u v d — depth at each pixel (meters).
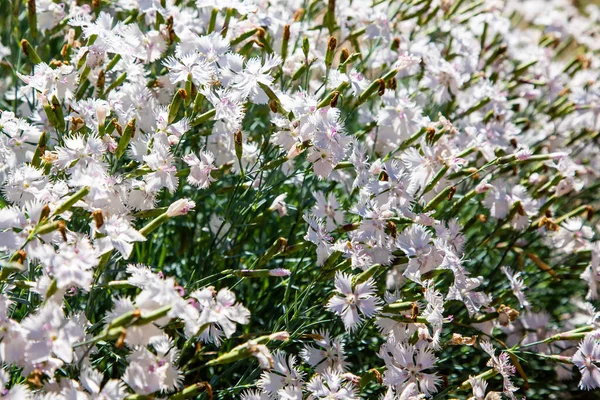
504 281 0.83
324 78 0.75
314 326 0.73
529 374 0.82
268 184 0.73
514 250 0.80
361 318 0.69
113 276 0.71
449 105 0.84
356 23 0.83
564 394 0.82
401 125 0.75
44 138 0.66
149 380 0.61
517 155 0.73
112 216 0.63
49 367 0.60
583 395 0.82
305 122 0.69
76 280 0.60
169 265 0.77
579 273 0.79
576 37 1.02
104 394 0.60
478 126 0.79
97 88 0.72
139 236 0.63
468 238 0.85
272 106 0.70
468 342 0.68
